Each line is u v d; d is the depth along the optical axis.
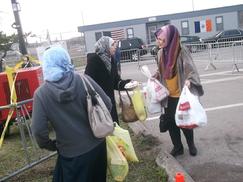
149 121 4.46
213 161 3.02
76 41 22.34
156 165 2.96
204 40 19.00
